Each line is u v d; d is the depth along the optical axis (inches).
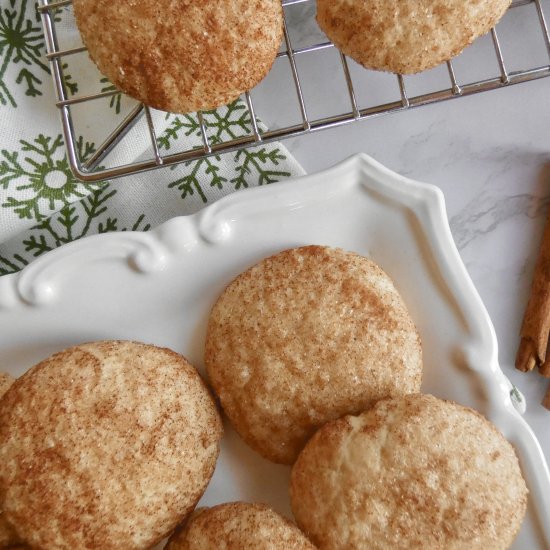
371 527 17.7
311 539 18.0
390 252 19.7
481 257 21.2
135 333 19.6
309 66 21.0
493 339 19.4
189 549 18.0
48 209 19.9
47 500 17.5
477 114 21.2
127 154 20.1
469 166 21.2
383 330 18.7
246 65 18.4
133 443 17.8
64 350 18.7
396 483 17.6
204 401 18.7
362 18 18.2
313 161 21.2
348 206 19.6
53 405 17.8
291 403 18.6
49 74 20.0
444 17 18.1
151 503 17.8
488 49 21.1
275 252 19.6
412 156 21.2
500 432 18.7
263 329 18.7
